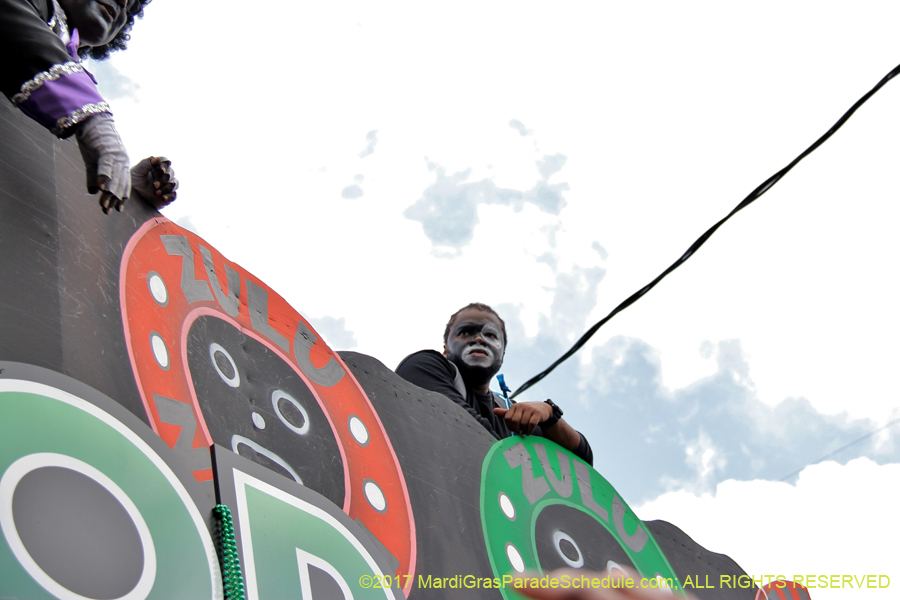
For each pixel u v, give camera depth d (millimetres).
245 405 2244
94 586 1436
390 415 2838
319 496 2168
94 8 2369
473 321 4227
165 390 1993
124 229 2182
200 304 2316
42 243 1874
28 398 1552
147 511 1625
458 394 3635
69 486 1509
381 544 2383
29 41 1888
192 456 1917
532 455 3533
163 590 1549
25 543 1377
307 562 1969
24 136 2012
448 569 2561
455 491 2873
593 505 3646
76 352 1786
